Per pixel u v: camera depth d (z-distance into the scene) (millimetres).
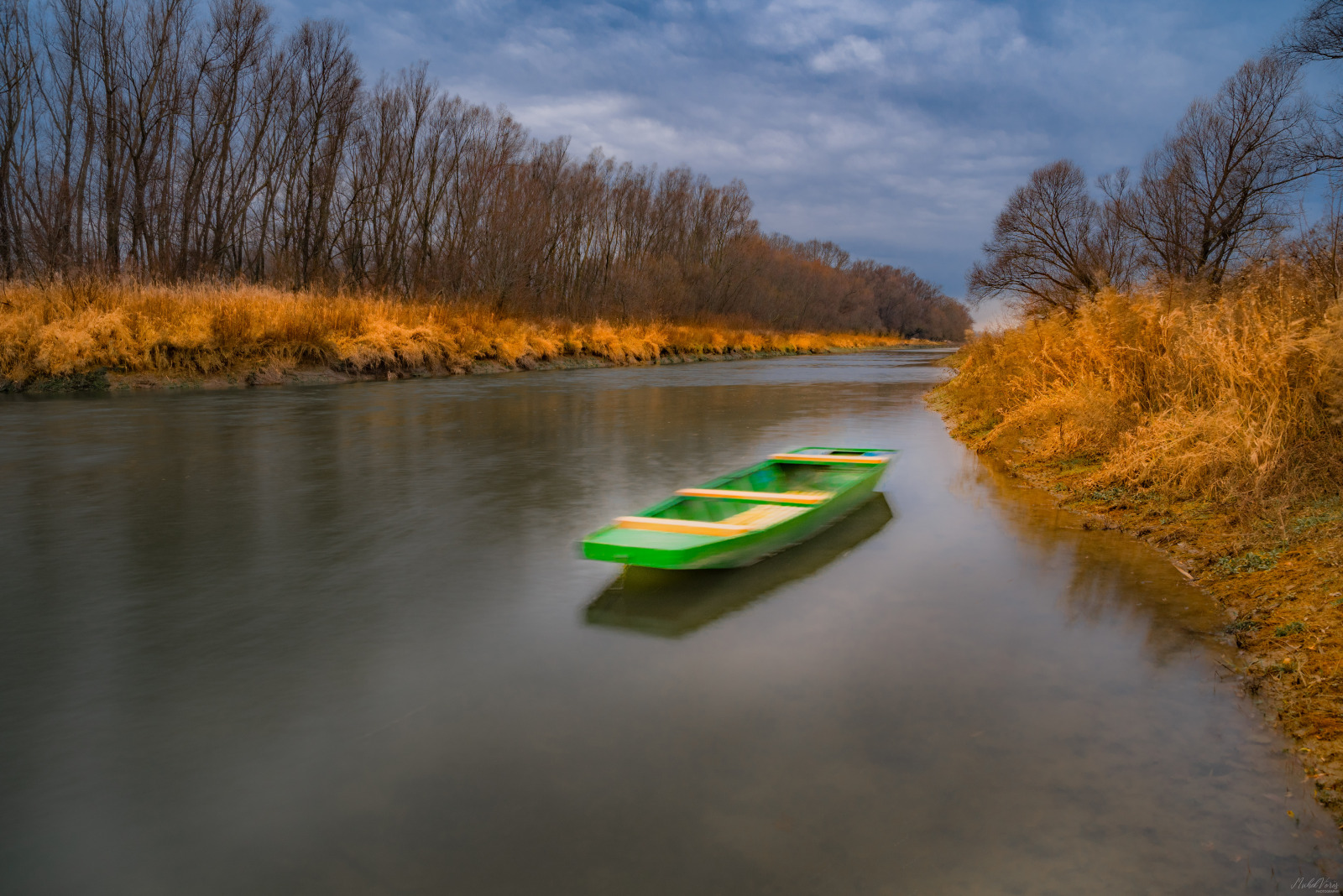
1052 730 3676
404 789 3273
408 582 5789
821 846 2887
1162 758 3434
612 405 18031
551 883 2715
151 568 6121
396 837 2975
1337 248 8422
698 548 5125
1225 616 4941
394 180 34312
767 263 60062
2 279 21516
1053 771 3348
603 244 43250
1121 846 2871
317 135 31984
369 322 24234
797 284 69500
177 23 27625
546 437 12828
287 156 32156
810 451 9273
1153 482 7691
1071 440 9867
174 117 27781
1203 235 20234
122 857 2895
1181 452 7602
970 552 6469
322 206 32438
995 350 16250
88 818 3127
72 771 3443
